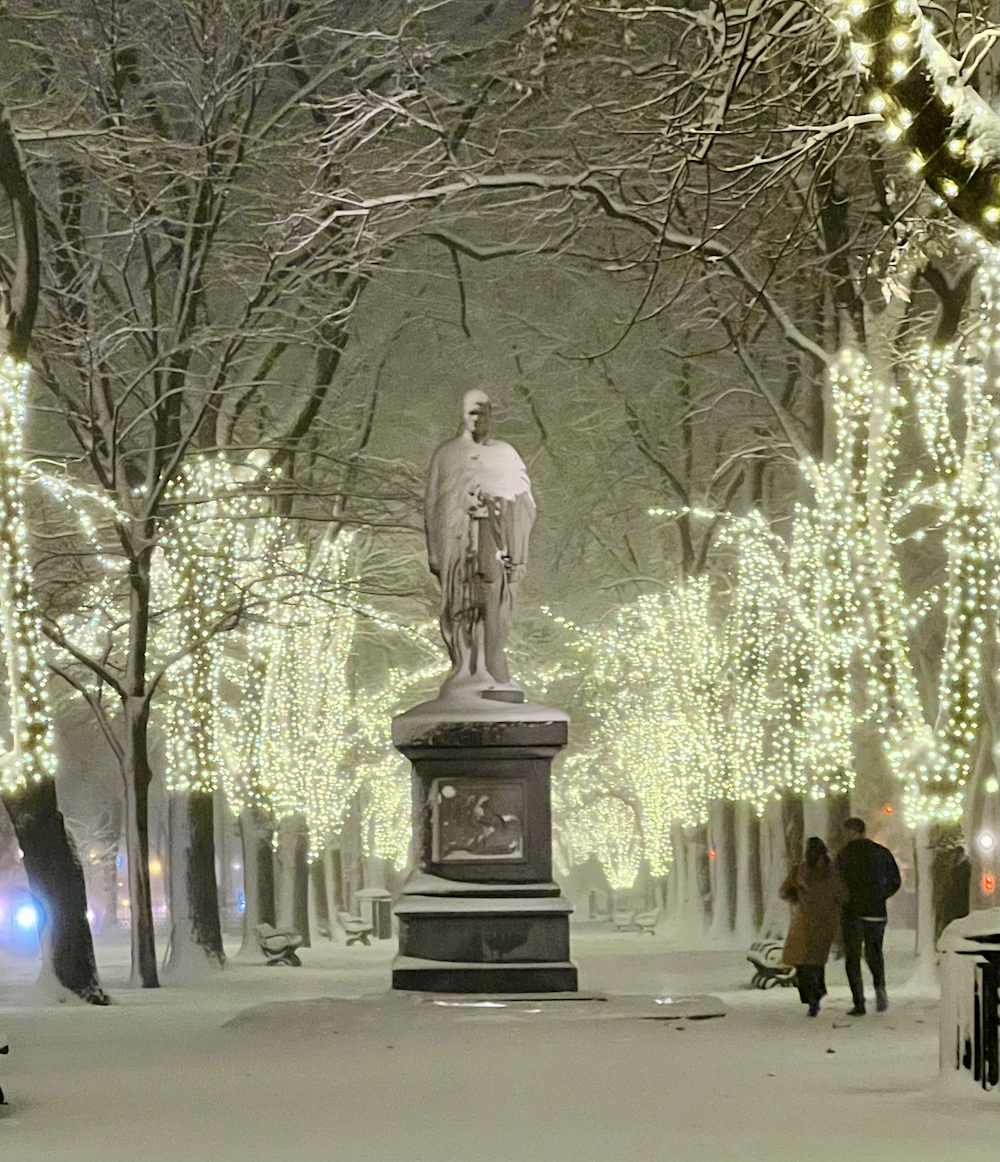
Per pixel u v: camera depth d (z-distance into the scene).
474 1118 14.72
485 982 26.41
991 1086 15.22
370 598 58.12
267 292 36.31
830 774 35.94
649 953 49.81
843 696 34.97
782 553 50.25
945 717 28.69
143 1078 18.25
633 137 25.00
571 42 20.48
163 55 36.06
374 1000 25.86
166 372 36.00
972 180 12.77
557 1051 20.45
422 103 30.53
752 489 48.75
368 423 47.06
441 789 27.16
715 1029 23.06
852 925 25.11
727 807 55.81
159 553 42.25
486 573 27.92
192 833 41.28
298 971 42.75
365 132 33.47
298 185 36.12
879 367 30.73
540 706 27.50
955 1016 15.75
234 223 40.00
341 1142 13.42
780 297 35.62
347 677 61.94
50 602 38.69
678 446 52.47
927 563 55.03
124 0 35.56
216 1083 17.69
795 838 47.09
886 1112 14.66
